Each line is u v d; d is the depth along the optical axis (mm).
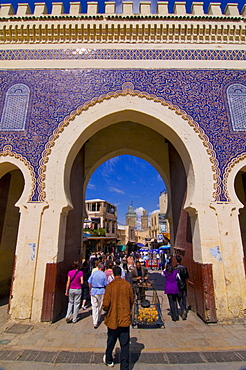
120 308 2664
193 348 3203
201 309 4328
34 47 5664
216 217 4586
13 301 4164
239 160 4945
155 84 5426
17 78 5457
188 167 5109
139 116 5418
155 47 5691
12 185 6766
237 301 4219
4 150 4945
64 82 5422
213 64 5586
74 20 5648
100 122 5367
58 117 5168
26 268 4281
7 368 2686
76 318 4234
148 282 4492
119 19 5676
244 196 6473
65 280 4969
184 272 4637
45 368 2701
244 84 5473
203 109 5266
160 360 2877
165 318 4500
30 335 3605
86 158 8055
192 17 5664
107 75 5473
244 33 5711
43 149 4945
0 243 6141
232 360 2895
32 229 4457
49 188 4703
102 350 3143
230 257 4398
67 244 5234
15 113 5191
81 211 7285
